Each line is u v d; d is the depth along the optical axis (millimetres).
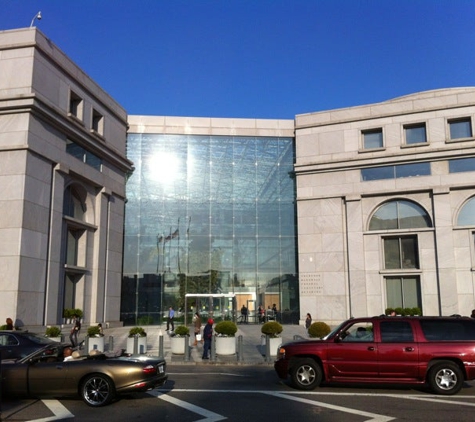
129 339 20906
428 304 30891
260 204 37938
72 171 28812
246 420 8734
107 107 33750
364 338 12062
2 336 14289
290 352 12281
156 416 9109
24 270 24391
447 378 11461
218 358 18984
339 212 34156
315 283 33844
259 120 38781
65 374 10227
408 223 32562
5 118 25453
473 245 30609
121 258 35094
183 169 38062
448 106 32281
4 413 9461
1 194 24797
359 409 9719
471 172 31219
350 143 34562
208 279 36875
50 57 27234
